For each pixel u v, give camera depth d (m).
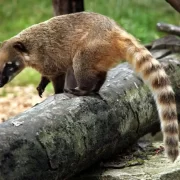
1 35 20.86
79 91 8.36
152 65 7.90
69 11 12.52
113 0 23.42
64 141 7.25
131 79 9.13
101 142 7.99
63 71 8.91
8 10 23.44
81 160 7.63
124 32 8.48
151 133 10.30
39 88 9.33
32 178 6.68
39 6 23.70
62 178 7.38
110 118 8.19
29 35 8.95
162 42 11.92
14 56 8.88
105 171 8.23
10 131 6.73
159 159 8.70
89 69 8.41
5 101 13.92
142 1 23.42
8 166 6.44
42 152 6.87
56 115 7.41
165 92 7.68
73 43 8.61
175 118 7.55
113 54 8.38
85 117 7.77
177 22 21.89
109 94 8.46
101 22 8.48
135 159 8.70
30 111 7.44
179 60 10.89
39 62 8.90
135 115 8.80
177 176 8.12
